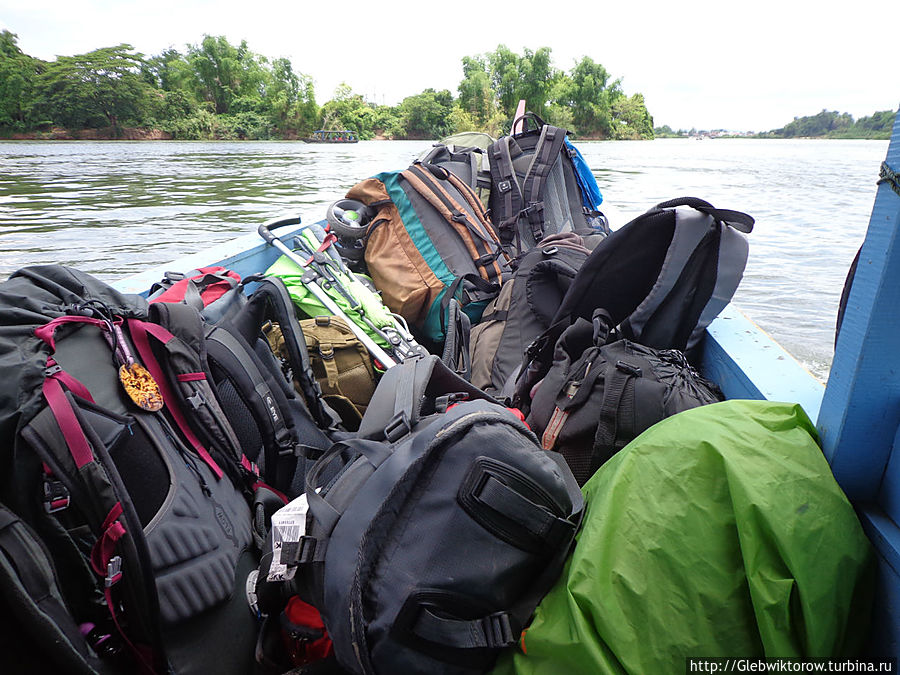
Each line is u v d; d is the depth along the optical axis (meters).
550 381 1.19
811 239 6.70
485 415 0.77
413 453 0.74
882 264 0.65
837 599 0.66
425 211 1.94
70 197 12.70
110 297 0.94
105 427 0.75
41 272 0.91
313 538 0.75
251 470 1.03
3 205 11.16
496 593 0.70
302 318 1.76
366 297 1.70
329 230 1.96
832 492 0.70
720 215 1.20
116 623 0.72
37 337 0.74
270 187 15.04
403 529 0.71
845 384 0.72
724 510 0.69
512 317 1.73
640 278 1.34
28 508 0.67
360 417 1.49
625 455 0.79
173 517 0.79
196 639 0.78
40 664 0.68
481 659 0.71
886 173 0.66
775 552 0.65
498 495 0.70
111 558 0.69
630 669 0.64
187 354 0.96
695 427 0.77
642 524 0.70
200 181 16.83
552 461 0.80
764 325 3.48
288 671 0.85
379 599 0.69
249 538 0.93
